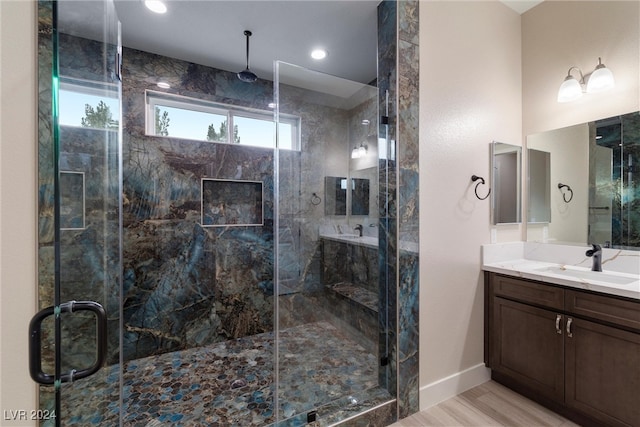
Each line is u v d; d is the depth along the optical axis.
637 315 1.39
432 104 1.88
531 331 1.85
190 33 2.26
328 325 2.04
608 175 1.91
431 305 1.87
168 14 2.03
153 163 2.54
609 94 1.90
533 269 1.98
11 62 0.74
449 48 1.96
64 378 0.70
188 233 2.68
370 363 1.92
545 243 2.23
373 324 1.91
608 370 1.49
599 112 1.95
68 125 0.73
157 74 2.57
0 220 0.73
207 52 2.54
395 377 1.75
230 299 2.88
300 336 2.02
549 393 1.75
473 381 2.06
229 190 2.88
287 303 2.02
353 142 2.14
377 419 1.66
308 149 2.10
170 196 2.61
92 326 0.84
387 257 1.82
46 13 0.77
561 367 1.69
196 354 2.56
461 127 2.02
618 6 1.85
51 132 0.77
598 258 1.87
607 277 1.76
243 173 2.94
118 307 1.16
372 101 2.02
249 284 2.97
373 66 2.83
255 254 3.00
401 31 1.75
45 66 0.77
